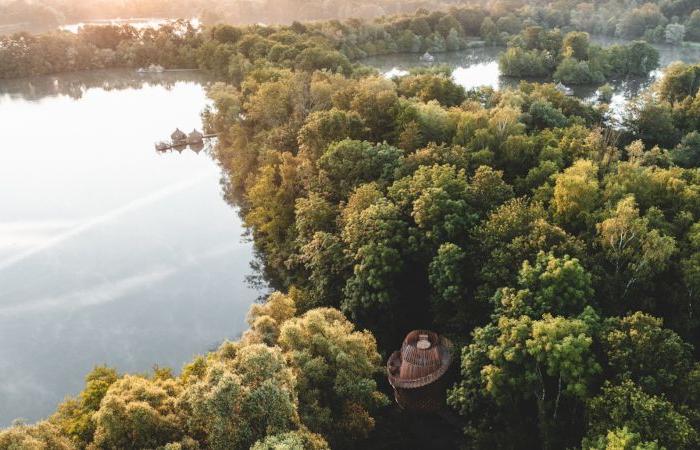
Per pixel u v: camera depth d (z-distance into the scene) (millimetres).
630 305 69938
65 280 112062
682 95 169000
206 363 64062
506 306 64188
